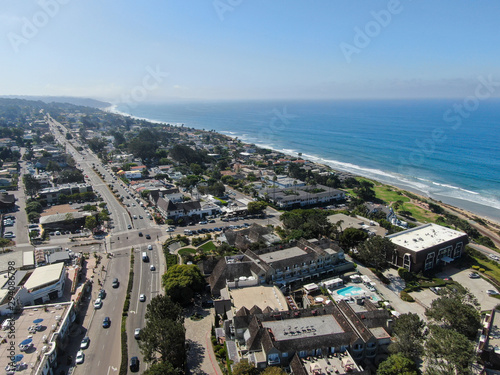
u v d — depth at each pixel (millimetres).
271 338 99188
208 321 125188
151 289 145000
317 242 177375
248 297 128875
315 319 112062
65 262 167250
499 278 162750
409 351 100250
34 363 92812
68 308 119125
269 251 165250
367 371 91125
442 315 115062
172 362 96250
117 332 117938
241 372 90000
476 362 104188
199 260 166125
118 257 176000
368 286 149250
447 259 170875
